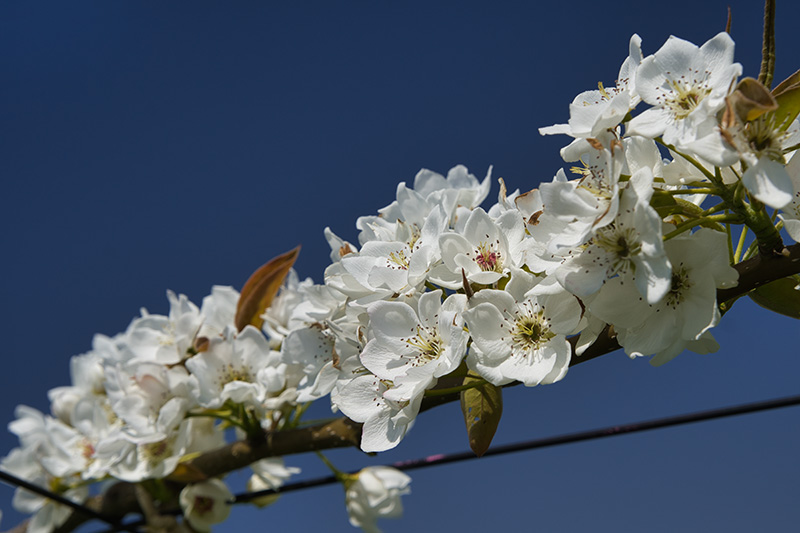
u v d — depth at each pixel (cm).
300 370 94
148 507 99
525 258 84
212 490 98
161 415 94
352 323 87
